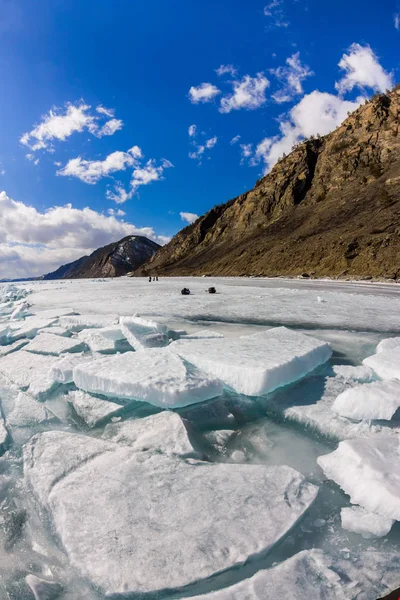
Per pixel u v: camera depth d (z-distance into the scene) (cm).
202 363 553
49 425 464
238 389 499
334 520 276
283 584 212
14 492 330
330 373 564
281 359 538
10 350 836
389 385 428
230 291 2322
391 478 289
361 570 226
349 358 682
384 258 3161
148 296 2114
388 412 384
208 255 8075
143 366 540
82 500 294
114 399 502
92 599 220
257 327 1020
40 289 3412
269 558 242
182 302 1708
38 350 793
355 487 295
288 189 7381
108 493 300
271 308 1384
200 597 206
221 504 281
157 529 260
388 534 260
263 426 434
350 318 1103
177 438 382
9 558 255
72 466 344
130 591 216
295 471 319
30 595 222
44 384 580
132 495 296
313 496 290
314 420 414
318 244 4269
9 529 283
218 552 238
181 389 457
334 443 388
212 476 317
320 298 1534
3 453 402
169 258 10712
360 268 3328
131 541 250
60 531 265
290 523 262
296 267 4253
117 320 999
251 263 5459
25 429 455
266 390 479
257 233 7088
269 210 7675
